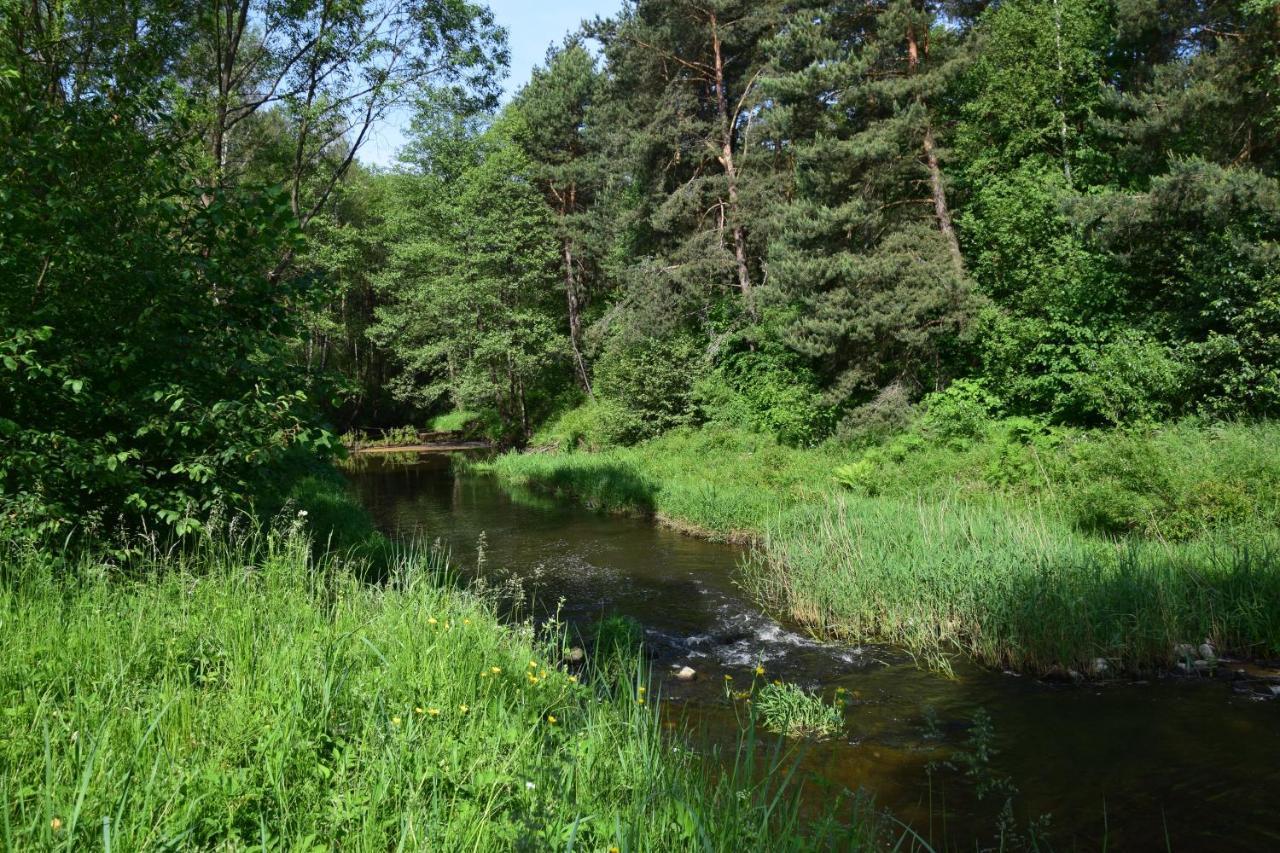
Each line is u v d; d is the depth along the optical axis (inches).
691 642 347.6
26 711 137.9
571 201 1653.5
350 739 145.5
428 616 217.6
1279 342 531.5
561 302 1678.2
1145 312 671.1
